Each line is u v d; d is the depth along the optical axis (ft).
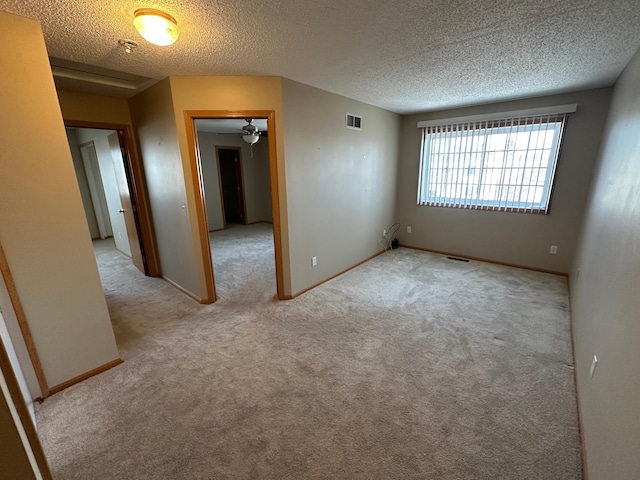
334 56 7.37
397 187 16.55
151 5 4.98
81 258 6.49
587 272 7.86
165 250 12.05
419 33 6.15
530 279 12.14
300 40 6.41
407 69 8.38
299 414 5.71
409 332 8.45
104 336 6.97
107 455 4.95
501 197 13.44
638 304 3.72
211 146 22.86
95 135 15.67
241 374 6.84
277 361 7.28
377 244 15.58
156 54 7.07
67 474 4.66
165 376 6.82
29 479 1.83
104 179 16.20
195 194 9.61
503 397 6.04
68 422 5.61
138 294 11.40
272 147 9.30
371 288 11.50
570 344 7.77
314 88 10.10
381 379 6.61
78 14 5.22
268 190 26.61
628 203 5.10
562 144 11.57
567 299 10.30
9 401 1.69
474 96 11.57
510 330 8.46
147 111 10.19
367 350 7.66
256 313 9.71
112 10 5.11
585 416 5.15
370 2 4.98
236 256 16.33
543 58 7.63
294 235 10.34
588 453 4.55
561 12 5.35
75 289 6.47
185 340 8.25
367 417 5.62
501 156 13.05
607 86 10.31
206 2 4.92
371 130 13.42
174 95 8.71
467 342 7.92
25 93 5.48
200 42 6.45
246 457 4.89
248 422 5.55
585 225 10.11
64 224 6.21
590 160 11.12
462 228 14.94
